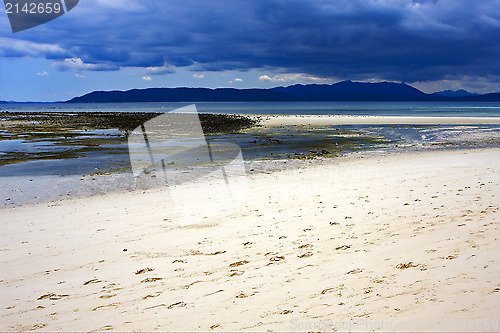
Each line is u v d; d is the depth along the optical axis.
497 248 4.71
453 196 8.15
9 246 6.82
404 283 4.00
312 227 6.76
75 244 6.79
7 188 12.36
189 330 3.48
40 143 23.98
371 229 6.28
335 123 39.28
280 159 17.72
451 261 4.45
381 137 27.11
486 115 59.56
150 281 4.88
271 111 79.56
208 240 6.54
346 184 10.83
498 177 10.05
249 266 5.13
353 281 4.23
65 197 11.09
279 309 3.74
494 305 3.29
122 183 12.88
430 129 33.03
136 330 3.57
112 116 51.66
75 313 4.09
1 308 4.37
